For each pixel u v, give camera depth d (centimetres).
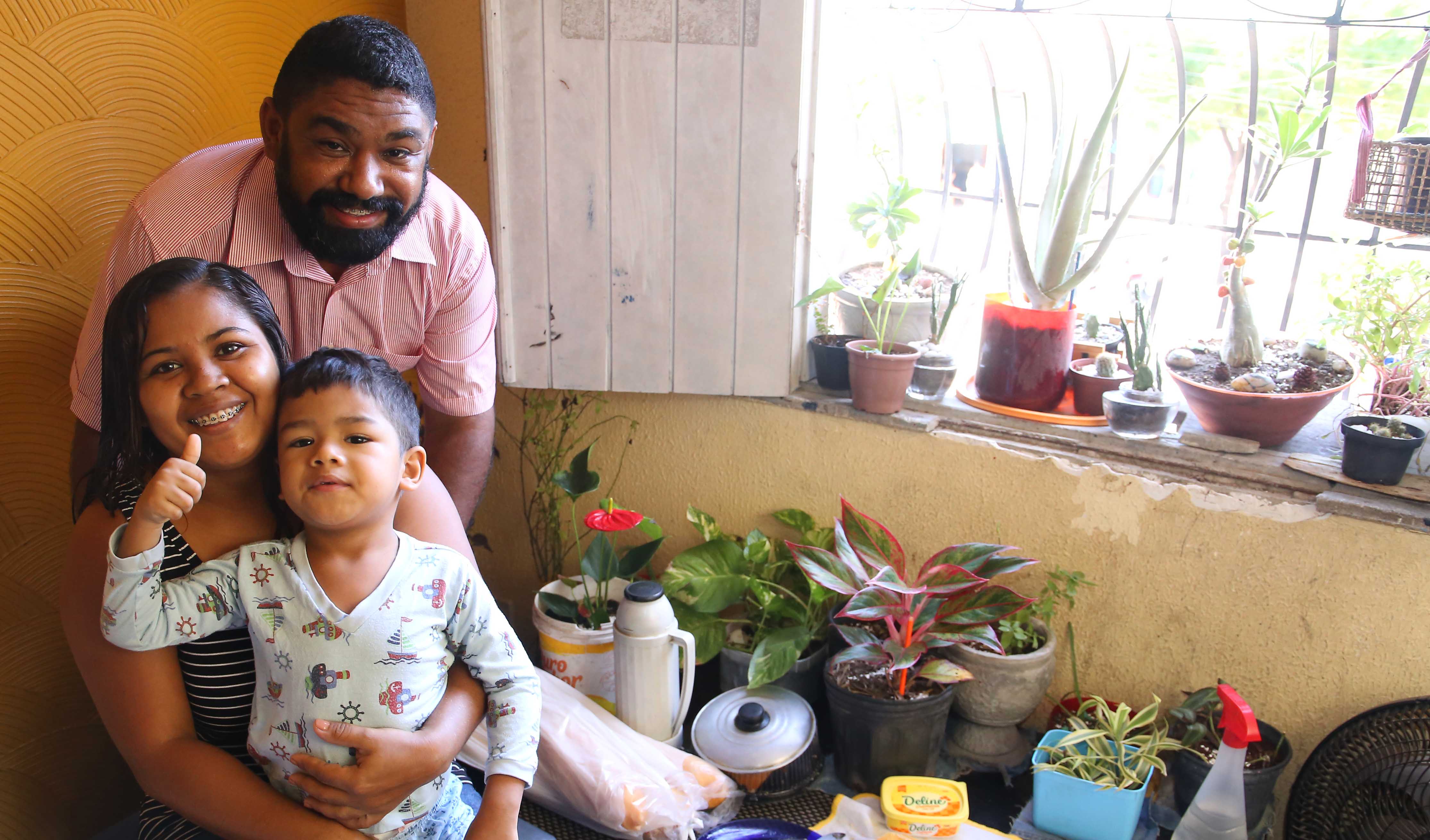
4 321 141
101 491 99
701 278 181
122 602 90
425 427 181
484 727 156
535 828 125
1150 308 190
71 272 147
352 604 99
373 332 141
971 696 163
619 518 169
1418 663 143
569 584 190
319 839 97
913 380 182
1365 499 144
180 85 157
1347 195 164
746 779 159
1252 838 148
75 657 101
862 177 203
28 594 150
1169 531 158
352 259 121
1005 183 166
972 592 160
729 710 169
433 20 197
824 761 173
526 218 183
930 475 177
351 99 107
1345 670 149
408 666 101
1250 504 151
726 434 194
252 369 97
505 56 174
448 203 139
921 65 193
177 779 98
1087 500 164
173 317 94
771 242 176
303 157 111
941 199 202
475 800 122
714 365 186
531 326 191
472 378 153
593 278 185
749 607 187
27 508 148
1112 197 188
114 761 164
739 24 165
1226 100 174
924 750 158
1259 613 154
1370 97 144
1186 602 160
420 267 137
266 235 125
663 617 163
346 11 183
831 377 186
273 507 106
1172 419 171
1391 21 156
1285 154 151
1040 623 168
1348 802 143
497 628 110
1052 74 182
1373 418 148
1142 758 147
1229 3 167
